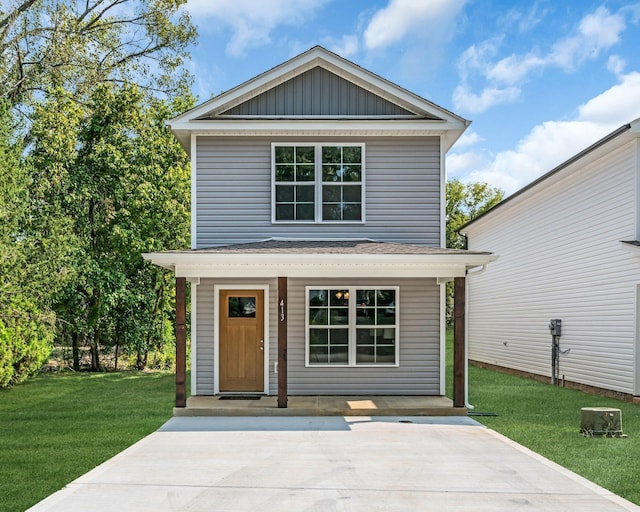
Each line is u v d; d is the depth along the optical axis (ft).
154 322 58.75
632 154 35.63
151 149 57.31
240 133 35.58
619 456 22.18
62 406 34.81
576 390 42.32
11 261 40.47
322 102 36.70
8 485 18.34
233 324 35.68
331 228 36.04
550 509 16.06
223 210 35.86
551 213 47.85
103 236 56.44
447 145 38.50
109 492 17.49
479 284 66.39
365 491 17.58
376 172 36.24
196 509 15.97
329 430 26.86
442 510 15.92
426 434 25.99
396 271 31.32
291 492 17.47
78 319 56.18
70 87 61.98
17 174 42.78
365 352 35.81
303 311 35.70
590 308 41.11
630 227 35.83
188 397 35.53
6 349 41.65
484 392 41.01
